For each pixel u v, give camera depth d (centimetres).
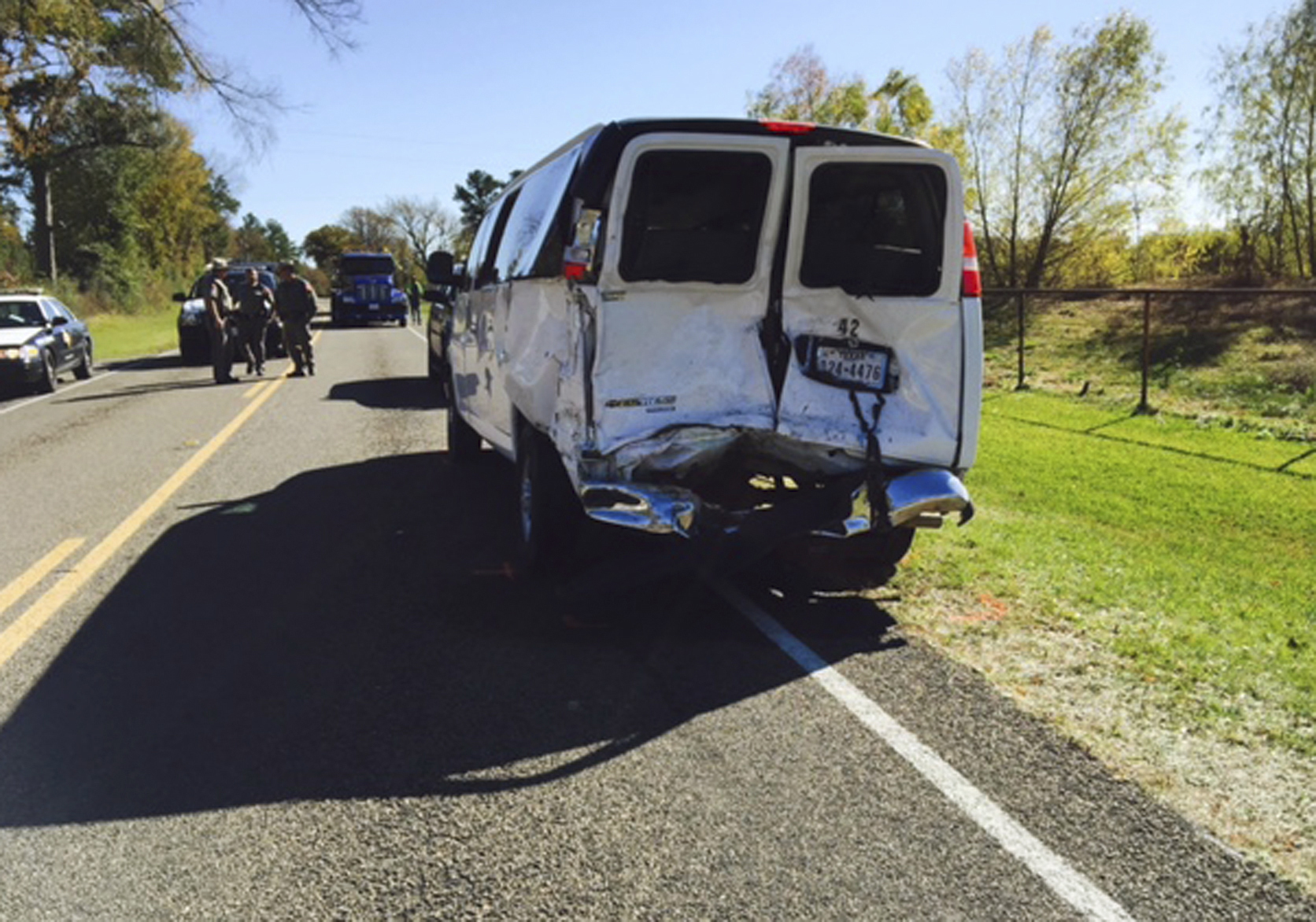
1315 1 2486
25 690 423
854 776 350
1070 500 784
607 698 416
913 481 482
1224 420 1170
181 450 1002
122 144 4244
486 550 636
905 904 279
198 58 2753
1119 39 2942
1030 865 297
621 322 461
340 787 343
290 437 1077
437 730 387
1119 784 345
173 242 6500
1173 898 282
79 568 597
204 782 346
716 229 466
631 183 454
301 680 434
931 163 474
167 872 294
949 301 488
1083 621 505
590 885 288
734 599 541
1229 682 430
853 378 482
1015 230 3203
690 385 469
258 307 1706
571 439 476
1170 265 3181
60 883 289
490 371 716
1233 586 569
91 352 1816
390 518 717
